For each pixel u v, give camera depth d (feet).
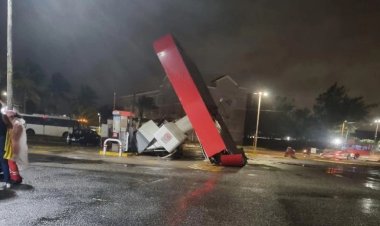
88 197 23.11
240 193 29.55
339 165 101.45
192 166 50.75
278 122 236.22
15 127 25.64
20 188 24.20
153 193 26.25
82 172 34.17
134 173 36.65
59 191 24.20
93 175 32.65
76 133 97.25
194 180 35.19
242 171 49.34
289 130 238.89
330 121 237.86
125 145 64.08
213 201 25.21
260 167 60.23
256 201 26.61
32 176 29.35
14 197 21.52
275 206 25.31
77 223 17.43
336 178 51.67
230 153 55.77
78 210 19.75
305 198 29.81
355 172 72.54
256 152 135.44
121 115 64.18
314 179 46.80
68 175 31.45
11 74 59.00
